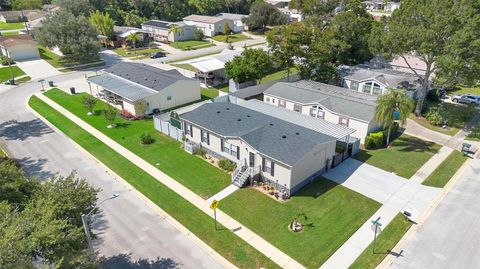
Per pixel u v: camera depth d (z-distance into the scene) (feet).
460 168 104.32
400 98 110.32
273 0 437.58
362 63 207.72
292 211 85.05
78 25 234.38
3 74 212.02
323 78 173.17
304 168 92.43
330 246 73.77
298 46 165.48
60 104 161.89
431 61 133.08
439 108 150.92
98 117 146.51
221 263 70.08
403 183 96.58
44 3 439.63
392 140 123.65
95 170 105.81
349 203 87.97
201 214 84.74
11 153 116.47
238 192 93.20
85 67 230.27
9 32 325.62
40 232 48.37
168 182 98.73
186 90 160.15
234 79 172.45
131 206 88.33
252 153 96.07
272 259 70.59
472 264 68.54
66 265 50.19
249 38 325.83
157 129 133.08
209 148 111.86
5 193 61.31
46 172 104.47
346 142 108.78
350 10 203.72
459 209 85.20
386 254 71.41
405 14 130.11
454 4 121.70
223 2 421.18
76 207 60.54
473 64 117.60
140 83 159.53
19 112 153.38
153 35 317.01
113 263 70.13
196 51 275.39
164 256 71.97
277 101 149.38
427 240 75.10
